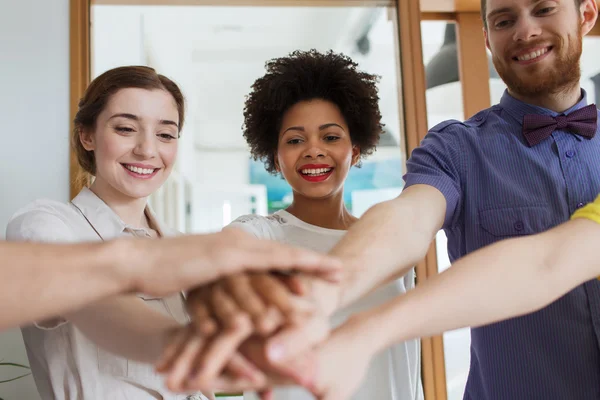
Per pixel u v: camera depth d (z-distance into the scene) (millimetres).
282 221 1384
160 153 1381
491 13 1123
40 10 2074
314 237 1348
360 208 5215
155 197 3965
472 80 2424
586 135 1096
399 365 1328
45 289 535
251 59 5805
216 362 541
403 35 2281
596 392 983
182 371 564
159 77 1434
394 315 642
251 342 587
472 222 1107
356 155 1552
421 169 1104
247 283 605
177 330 764
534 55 1089
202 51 5582
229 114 7473
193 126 6738
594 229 745
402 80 2281
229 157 7969
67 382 1164
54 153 2025
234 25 4953
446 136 1172
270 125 1491
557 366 1002
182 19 4637
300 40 5316
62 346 1175
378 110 1543
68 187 2025
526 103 1154
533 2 1070
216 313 593
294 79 1392
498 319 681
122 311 823
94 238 1258
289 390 1239
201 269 583
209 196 6688
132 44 3051
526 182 1093
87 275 553
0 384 1794
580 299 997
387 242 791
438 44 2670
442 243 2482
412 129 2250
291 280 625
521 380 1024
